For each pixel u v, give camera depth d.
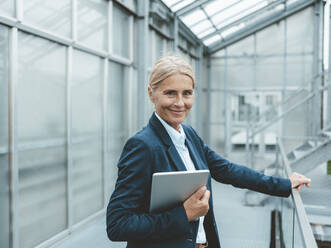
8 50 2.67
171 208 0.90
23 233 2.88
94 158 4.12
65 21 3.41
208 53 10.05
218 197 5.32
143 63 5.23
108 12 4.37
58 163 3.37
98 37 4.14
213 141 10.05
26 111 2.89
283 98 9.38
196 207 0.86
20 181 2.83
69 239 3.40
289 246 1.71
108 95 4.51
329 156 3.96
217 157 1.26
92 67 4.05
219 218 4.18
